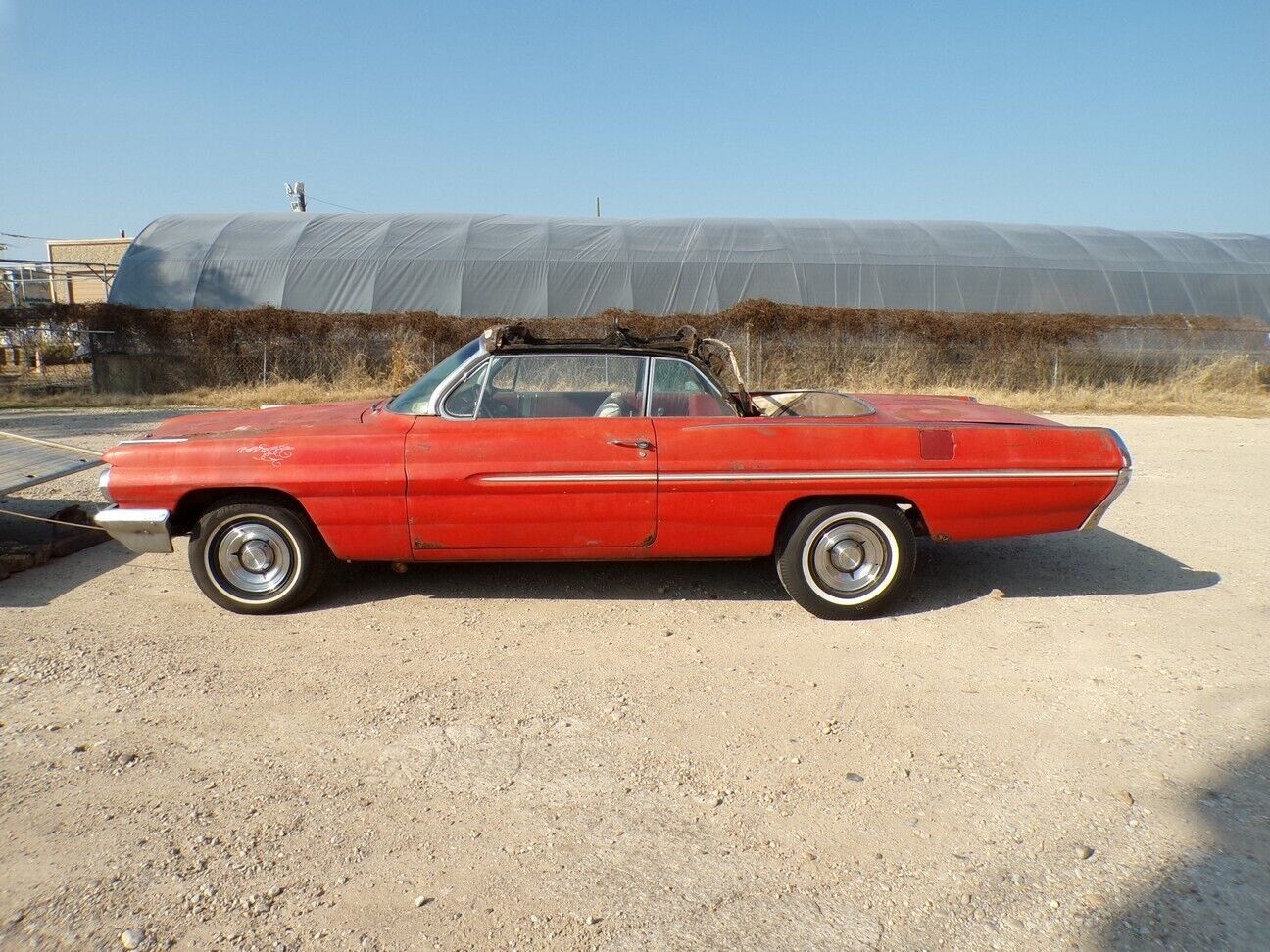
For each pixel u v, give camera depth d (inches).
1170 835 105.3
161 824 108.0
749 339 789.2
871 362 797.9
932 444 179.8
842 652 164.9
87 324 761.6
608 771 121.5
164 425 201.2
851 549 182.4
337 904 93.5
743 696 145.3
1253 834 105.3
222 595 182.7
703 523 179.5
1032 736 131.5
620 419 180.7
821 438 178.7
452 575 211.2
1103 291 957.2
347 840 105.0
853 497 180.9
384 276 903.7
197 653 163.0
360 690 146.9
